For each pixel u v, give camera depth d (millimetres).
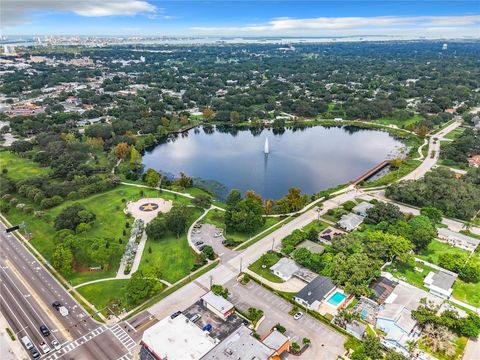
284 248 183750
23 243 194000
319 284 159000
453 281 162250
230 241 192750
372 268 163750
